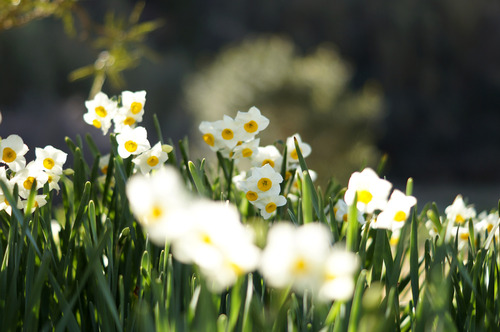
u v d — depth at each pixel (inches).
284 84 658.8
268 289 94.7
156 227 76.3
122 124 101.0
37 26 794.2
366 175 92.5
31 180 96.4
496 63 1163.3
